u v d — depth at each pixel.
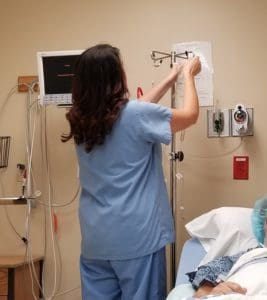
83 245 1.75
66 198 2.61
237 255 1.67
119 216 1.64
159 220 1.70
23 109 2.68
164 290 1.72
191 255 1.95
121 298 1.72
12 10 2.69
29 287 2.53
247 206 2.38
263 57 2.38
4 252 2.68
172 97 2.09
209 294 1.38
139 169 1.67
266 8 2.38
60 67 2.29
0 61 2.70
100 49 1.63
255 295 1.26
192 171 2.44
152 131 1.63
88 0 2.60
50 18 2.64
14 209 2.68
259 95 2.37
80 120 1.63
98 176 1.68
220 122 2.38
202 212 2.43
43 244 2.63
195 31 2.45
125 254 1.63
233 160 2.40
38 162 2.65
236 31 2.41
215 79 2.42
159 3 2.51
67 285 2.60
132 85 2.53
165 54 2.32
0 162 2.69
